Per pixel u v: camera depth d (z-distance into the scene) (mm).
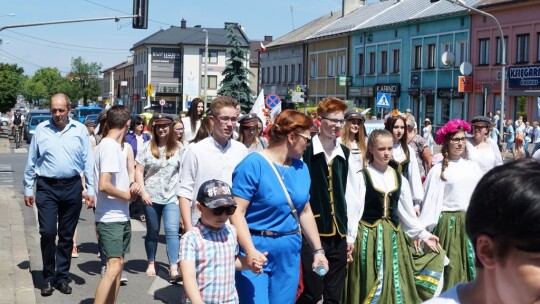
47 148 8406
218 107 6977
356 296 6828
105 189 7055
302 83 69938
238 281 5414
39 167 8469
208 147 7027
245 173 5449
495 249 1913
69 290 8570
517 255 1879
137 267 10141
